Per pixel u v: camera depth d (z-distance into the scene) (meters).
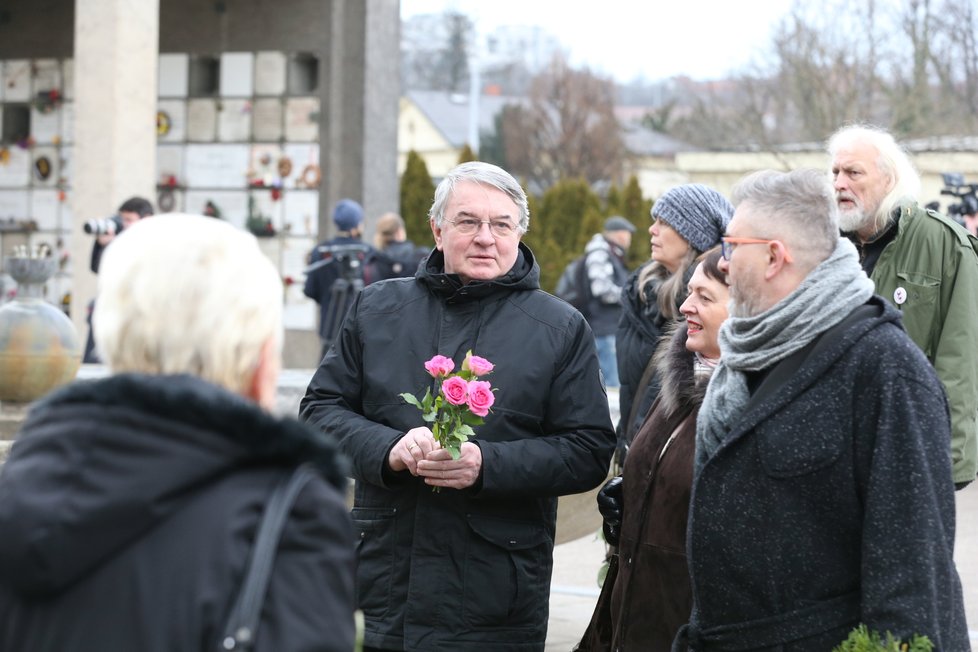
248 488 1.73
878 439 2.51
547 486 3.44
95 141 10.14
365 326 3.67
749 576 2.61
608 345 11.41
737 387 2.72
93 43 10.14
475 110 33.50
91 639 1.67
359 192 12.15
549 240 20.72
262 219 12.24
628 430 4.18
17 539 1.65
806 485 2.57
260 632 1.65
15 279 5.29
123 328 1.84
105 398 1.71
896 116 28.34
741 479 2.63
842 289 2.64
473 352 3.54
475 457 3.35
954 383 4.04
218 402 1.71
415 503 3.49
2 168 12.46
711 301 3.26
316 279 9.71
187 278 1.85
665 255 4.26
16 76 12.42
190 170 12.42
